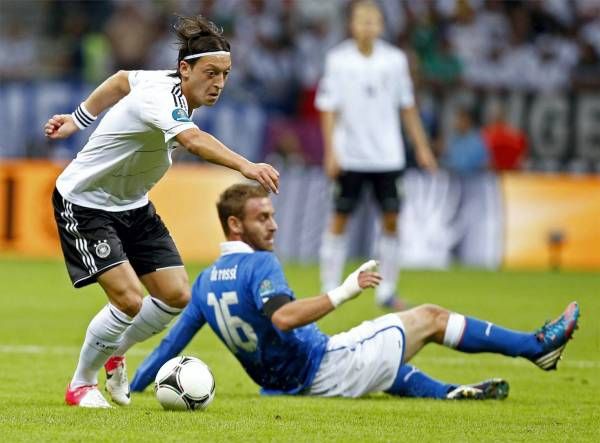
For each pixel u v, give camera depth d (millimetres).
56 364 29312
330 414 21547
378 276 22250
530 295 50656
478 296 49906
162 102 20844
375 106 46375
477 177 67500
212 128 75312
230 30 84375
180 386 21453
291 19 85125
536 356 24312
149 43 85438
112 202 22281
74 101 75938
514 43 85500
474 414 21953
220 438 18438
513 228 66938
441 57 82500
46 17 86375
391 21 84062
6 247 68500
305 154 76500
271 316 22750
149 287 22812
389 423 20562
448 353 33344
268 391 24703
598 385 26984
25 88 75438
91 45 84438
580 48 85688
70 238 22156
